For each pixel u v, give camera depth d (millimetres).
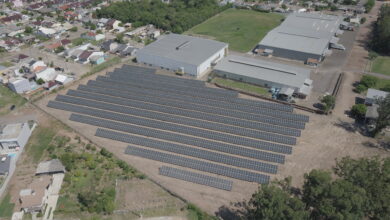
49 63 108938
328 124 71625
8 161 61438
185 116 77875
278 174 58906
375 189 43719
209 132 70375
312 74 95125
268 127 71375
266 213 40219
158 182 58469
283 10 160500
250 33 132000
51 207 53656
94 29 141375
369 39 120500
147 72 99375
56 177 59750
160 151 66250
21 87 90438
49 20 154625
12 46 124250
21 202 53938
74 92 89000
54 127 74875
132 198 55125
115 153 66062
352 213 39625
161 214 52156
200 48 105250
